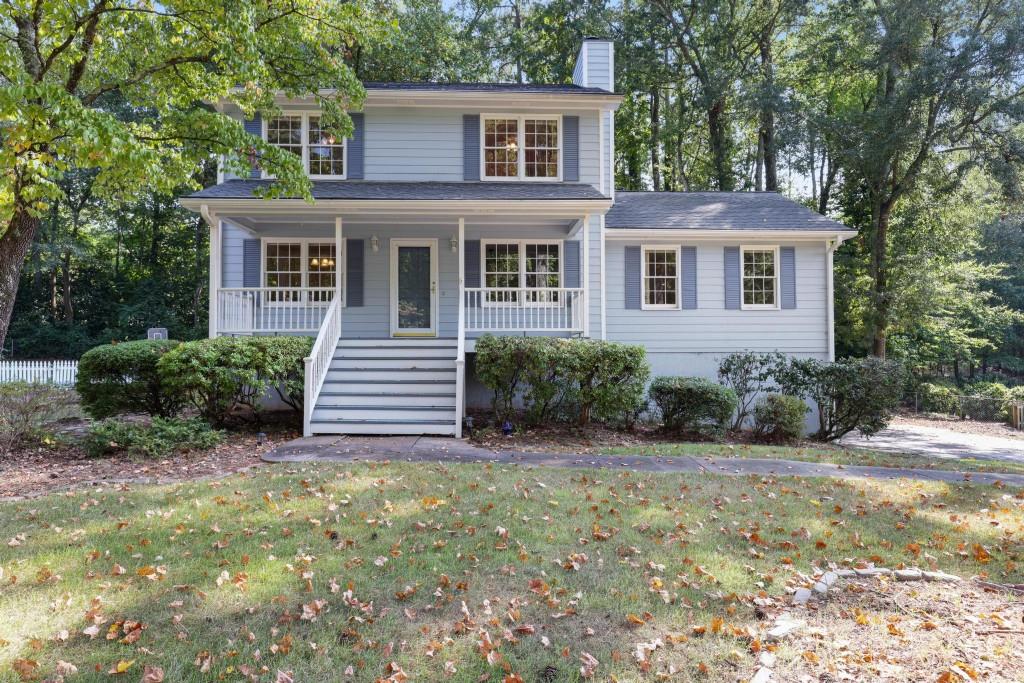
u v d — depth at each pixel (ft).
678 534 15.55
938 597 12.19
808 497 19.62
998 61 54.03
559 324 38.75
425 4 73.05
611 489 19.88
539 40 80.07
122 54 35.60
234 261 43.11
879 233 68.90
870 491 20.66
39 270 78.74
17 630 10.19
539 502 18.15
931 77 56.90
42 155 24.80
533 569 13.09
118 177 33.65
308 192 33.27
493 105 42.75
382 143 42.63
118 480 20.84
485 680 9.08
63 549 13.87
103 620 10.59
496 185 42.42
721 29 73.41
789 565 13.74
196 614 10.91
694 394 33.37
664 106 87.97
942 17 59.06
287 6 33.60
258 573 12.63
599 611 11.28
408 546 14.34
